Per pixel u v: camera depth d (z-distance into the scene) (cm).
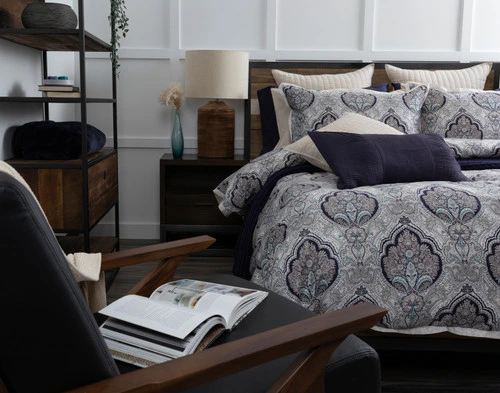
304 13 392
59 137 277
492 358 225
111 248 313
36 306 82
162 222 371
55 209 266
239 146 405
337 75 372
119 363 123
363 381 127
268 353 97
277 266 196
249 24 393
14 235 79
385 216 199
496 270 190
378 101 323
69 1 376
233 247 373
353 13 393
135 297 146
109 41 389
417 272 191
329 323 106
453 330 192
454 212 198
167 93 365
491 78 391
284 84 339
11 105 292
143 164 405
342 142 254
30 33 254
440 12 393
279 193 254
